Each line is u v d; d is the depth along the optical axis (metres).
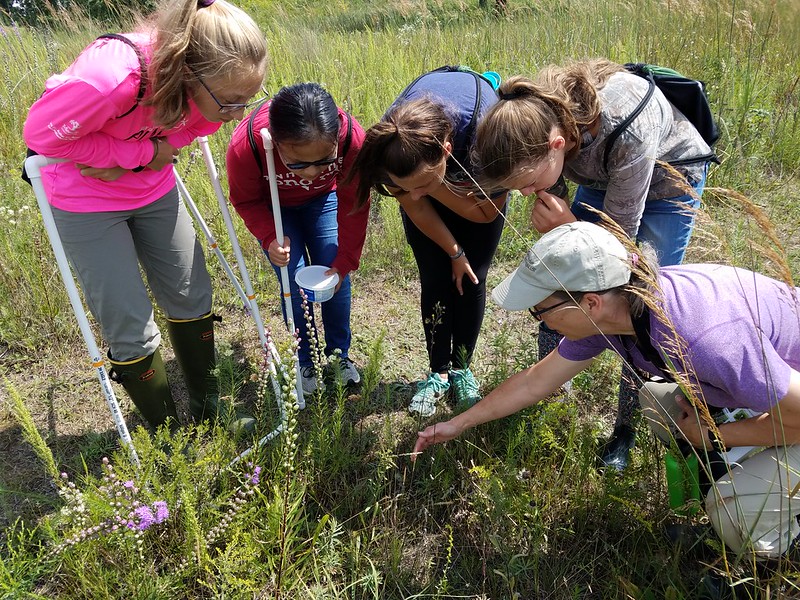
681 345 1.81
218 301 4.07
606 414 3.11
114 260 2.41
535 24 7.95
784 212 4.77
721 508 2.11
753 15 7.06
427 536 2.56
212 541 2.27
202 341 2.86
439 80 2.43
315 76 6.33
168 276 2.68
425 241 2.84
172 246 2.63
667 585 2.24
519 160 2.05
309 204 3.03
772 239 1.79
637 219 2.33
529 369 2.40
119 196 2.36
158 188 2.50
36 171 2.10
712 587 2.15
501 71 6.48
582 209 2.78
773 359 1.79
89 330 2.27
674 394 2.38
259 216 2.85
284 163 2.47
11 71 6.50
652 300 1.76
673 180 2.36
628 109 2.19
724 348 1.79
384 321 3.97
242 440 2.94
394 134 2.14
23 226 4.06
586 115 2.18
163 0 2.07
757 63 6.23
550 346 2.89
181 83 2.08
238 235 4.32
